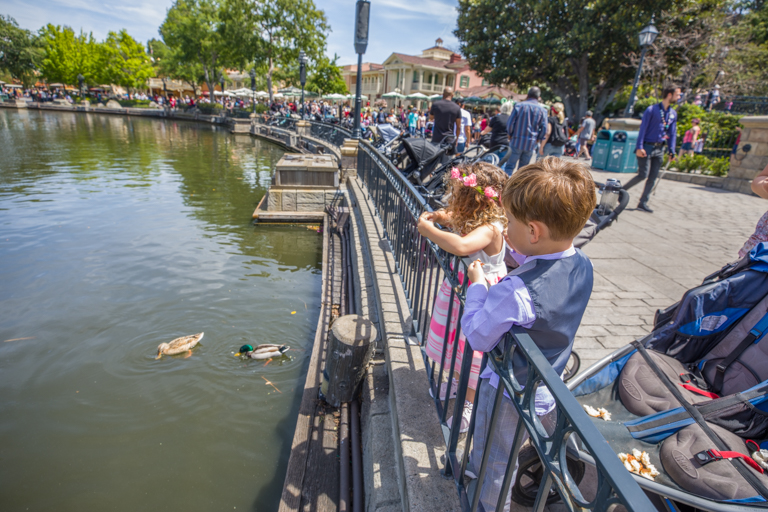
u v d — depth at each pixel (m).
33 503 3.14
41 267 7.23
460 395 1.70
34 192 12.48
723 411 1.56
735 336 1.82
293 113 34.72
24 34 71.81
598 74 24.59
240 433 3.81
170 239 8.82
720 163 9.75
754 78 18.08
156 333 5.29
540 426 1.06
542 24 23.58
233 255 8.09
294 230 9.76
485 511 1.63
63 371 4.57
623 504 0.70
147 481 3.33
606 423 1.68
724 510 1.27
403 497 1.92
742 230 6.03
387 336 3.07
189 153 22.55
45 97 60.31
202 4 44.84
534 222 1.23
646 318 3.54
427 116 21.89
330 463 2.92
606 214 2.91
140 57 62.97
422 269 3.00
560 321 1.24
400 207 4.07
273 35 38.19
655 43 18.83
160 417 3.96
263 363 4.76
